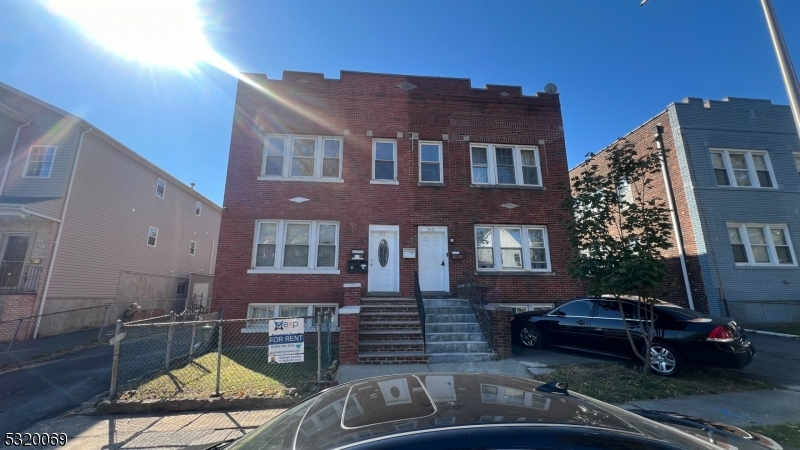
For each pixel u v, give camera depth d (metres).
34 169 14.66
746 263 13.55
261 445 1.86
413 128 12.58
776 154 14.84
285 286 10.95
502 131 12.97
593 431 1.63
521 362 7.79
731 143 14.60
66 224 14.41
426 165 12.52
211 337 10.07
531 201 12.48
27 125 14.98
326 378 6.67
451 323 9.27
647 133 15.76
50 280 13.63
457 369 7.30
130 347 10.01
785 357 8.27
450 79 13.10
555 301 11.80
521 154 13.07
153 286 20.03
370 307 9.71
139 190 18.92
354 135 12.26
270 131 11.95
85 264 15.31
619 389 6.02
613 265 6.87
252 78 12.22
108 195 16.70
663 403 5.45
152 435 4.63
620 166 7.40
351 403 1.94
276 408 5.59
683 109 14.69
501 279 11.77
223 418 5.19
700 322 6.69
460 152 12.59
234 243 11.09
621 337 7.62
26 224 13.94
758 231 14.10
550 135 13.16
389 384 2.20
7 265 13.63
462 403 1.84
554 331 8.81
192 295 22.70
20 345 11.41
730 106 15.01
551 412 1.79
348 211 11.67
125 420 5.15
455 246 11.84
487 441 1.50
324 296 10.99
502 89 13.28
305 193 11.62
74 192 14.83
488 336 8.62
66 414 5.41
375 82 12.75
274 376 6.94
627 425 1.78
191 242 24.03
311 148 12.17
